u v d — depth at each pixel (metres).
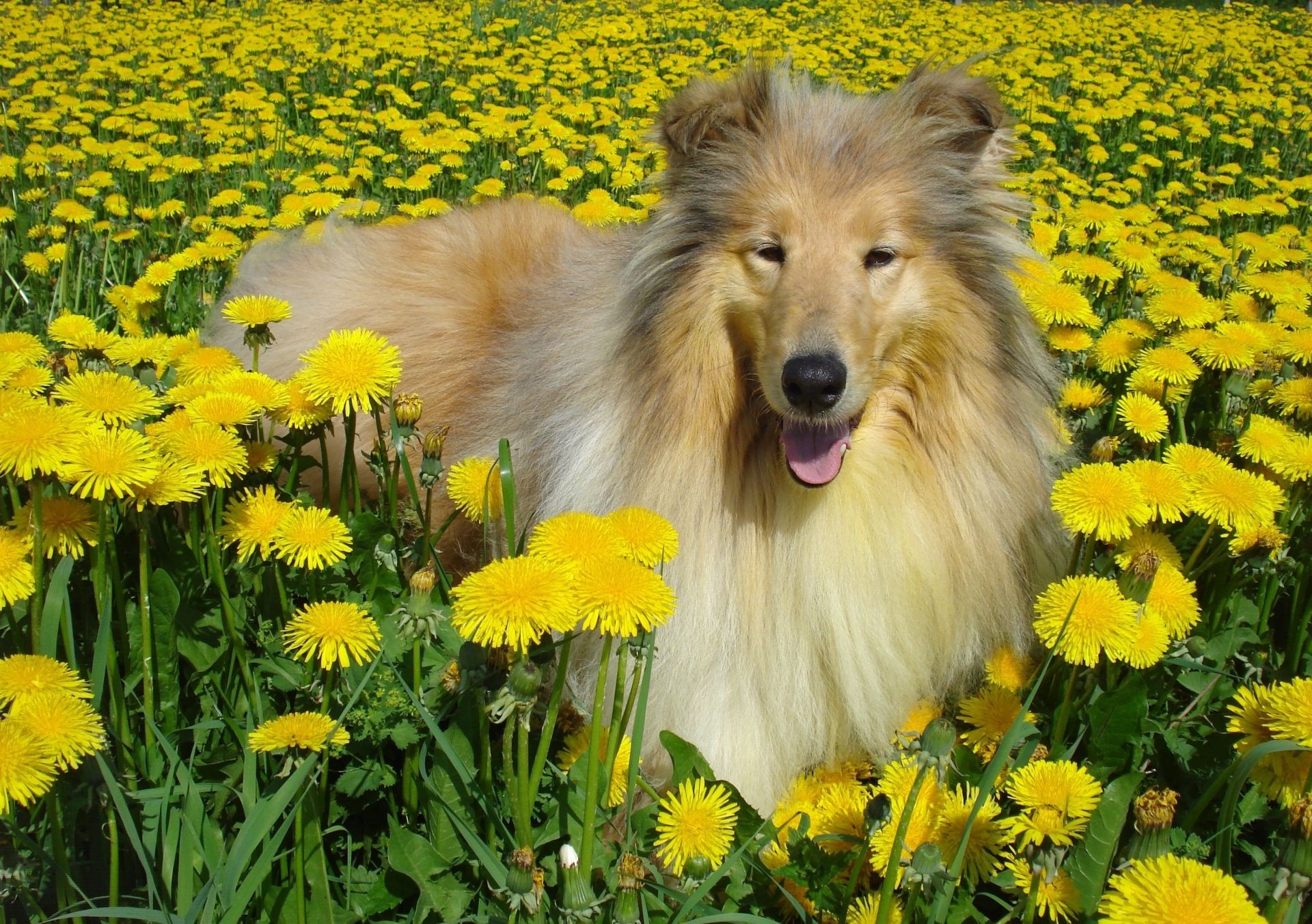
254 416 0.72
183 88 2.25
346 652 0.62
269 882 0.64
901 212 0.78
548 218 1.17
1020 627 0.83
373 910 0.65
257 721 0.71
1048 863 0.59
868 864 0.62
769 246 0.78
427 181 1.54
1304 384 0.87
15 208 1.47
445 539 0.99
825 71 2.64
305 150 1.75
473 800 0.65
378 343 0.74
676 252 0.80
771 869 0.63
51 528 0.63
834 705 0.80
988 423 0.81
